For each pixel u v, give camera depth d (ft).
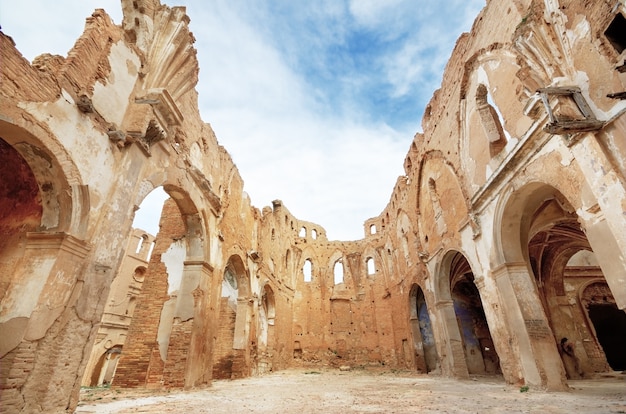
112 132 24.35
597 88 20.13
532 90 25.35
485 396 25.80
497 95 32.71
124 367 38.47
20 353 16.97
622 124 18.69
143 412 20.25
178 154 34.96
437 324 49.96
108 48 25.20
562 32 22.62
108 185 23.97
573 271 57.36
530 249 51.03
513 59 29.96
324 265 98.53
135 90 28.22
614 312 67.41
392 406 21.98
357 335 86.94
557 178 24.82
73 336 19.76
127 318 87.56
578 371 45.34
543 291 51.16
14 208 23.18
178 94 33.53
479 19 35.60
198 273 37.58
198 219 39.09
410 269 64.59
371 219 99.81
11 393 16.24
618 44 19.44
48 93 19.35
